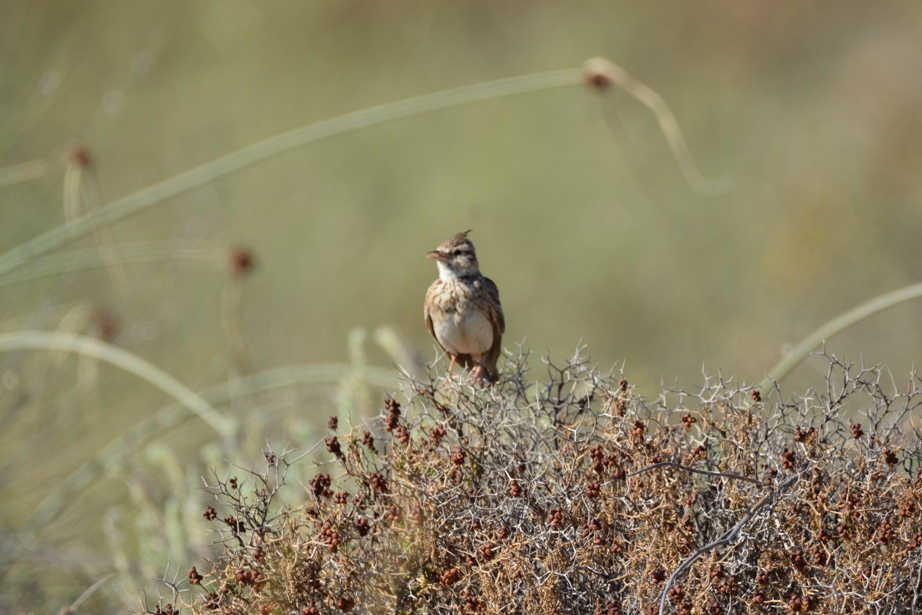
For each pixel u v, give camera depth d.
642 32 25.12
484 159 20.44
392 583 5.95
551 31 24.53
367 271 17.72
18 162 12.77
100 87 17.31
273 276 16.97
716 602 5.77
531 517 5.97
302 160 19.80
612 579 5.80
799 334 15.51
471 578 5.95
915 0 23.20
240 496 6.56
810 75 24.05
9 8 16.09
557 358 15.77
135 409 12.13
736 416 6.26
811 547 5.94
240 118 19.48
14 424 10.59
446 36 23.84
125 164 17.06
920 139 19.22
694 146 22.11
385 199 19.53
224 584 6.07
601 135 21.42
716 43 24.84
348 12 23.16
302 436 9.30
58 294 12.55
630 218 19.17
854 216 17.92
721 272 17.72
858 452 6.11
